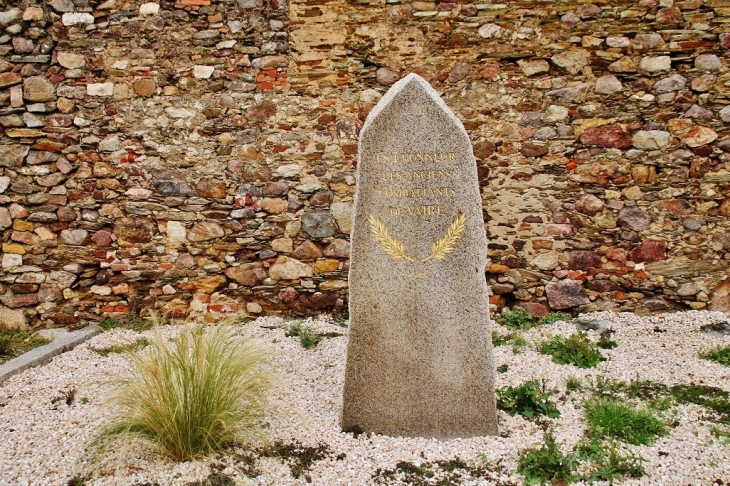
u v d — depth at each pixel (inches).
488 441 137.0
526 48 222.4
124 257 225.9
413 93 136.3
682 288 221.3
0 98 220.5
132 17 222.5
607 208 223.3
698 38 217.9
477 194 136.4
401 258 138.1
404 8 223.6
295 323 222.5
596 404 153.1
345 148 226.5
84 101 223.0
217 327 148.7
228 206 226.8
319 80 225.6
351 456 131.3
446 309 138.4
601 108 222.1
